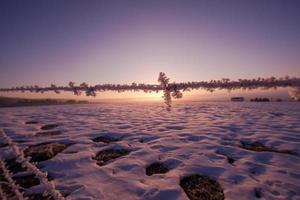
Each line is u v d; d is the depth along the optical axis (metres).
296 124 7.05
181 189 2.77
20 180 3.16
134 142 5.06
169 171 3.37
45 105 18.70
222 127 6.66
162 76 2.34
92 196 2.64
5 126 7.45
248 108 12.90
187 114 10.43
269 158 3.85
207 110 12.27
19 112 12.34
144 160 3.81
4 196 2.08
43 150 4.38
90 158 4.00
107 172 3.35
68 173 3.34
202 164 3.54
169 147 4.52
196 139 5.19
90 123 7.97
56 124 7.91
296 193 2.65
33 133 6.27
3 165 2.12
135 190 2.77
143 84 2.45
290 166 3.49
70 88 2.81
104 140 5.48
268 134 5.64
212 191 2.78
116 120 8.66
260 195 2.63
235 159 3.85
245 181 2.97
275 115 9.43
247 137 5.39
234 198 2.58
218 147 4.46
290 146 4.59
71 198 2.60
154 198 2.60
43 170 3.47
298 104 15.87
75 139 5.45
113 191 2.76
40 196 2.69
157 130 6.36
